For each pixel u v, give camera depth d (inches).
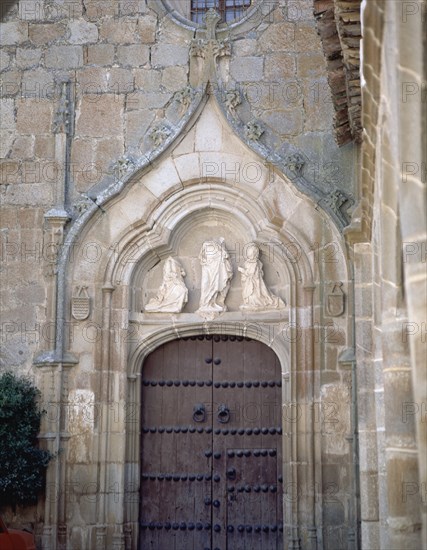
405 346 409.7
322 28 484.7
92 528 624.4
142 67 682.8
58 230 657.0
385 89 347.6
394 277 404.8
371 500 518.0
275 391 657.6
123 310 655.1
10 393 611.5
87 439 635.5
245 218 659.4
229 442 653.9
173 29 686.5
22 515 624.4
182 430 658.2
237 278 667.4
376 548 510.6
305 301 639.1
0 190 673.0
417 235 295.9
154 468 655.1
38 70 688.4
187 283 671.8
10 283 658.8
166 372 668.7
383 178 387.2
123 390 645.3
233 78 673.6
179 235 673.0
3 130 681.6
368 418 526.0
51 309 647.1
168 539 643.5
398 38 299.1
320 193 643.5
